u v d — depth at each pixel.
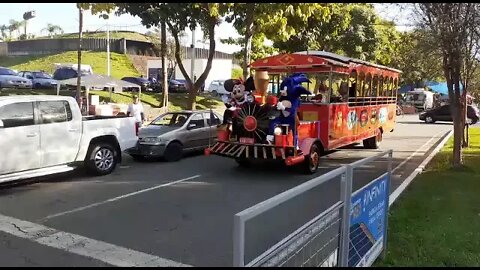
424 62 12.32
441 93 59.91
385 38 34.09
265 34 20.02
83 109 22.94
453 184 9.59
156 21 18.08
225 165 12.55
